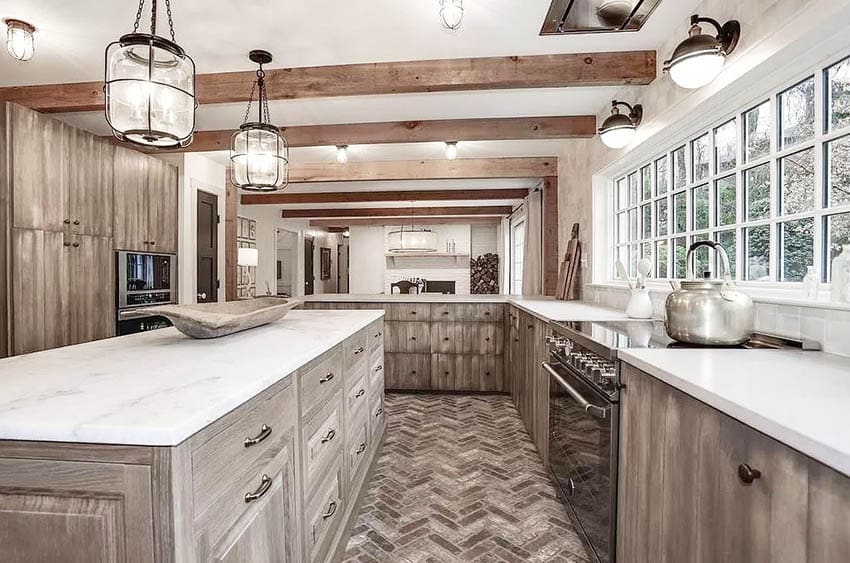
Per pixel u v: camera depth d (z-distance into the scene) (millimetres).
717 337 1635
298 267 10469
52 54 2684
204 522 946
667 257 2863
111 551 871
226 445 1041
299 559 1480
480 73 2760
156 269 4406
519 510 2336
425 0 2164
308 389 1597
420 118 3852
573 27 2309
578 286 4289
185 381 1155
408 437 3395
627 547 1576
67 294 3443
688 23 2303
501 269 10336
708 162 2387
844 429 801
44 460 883
